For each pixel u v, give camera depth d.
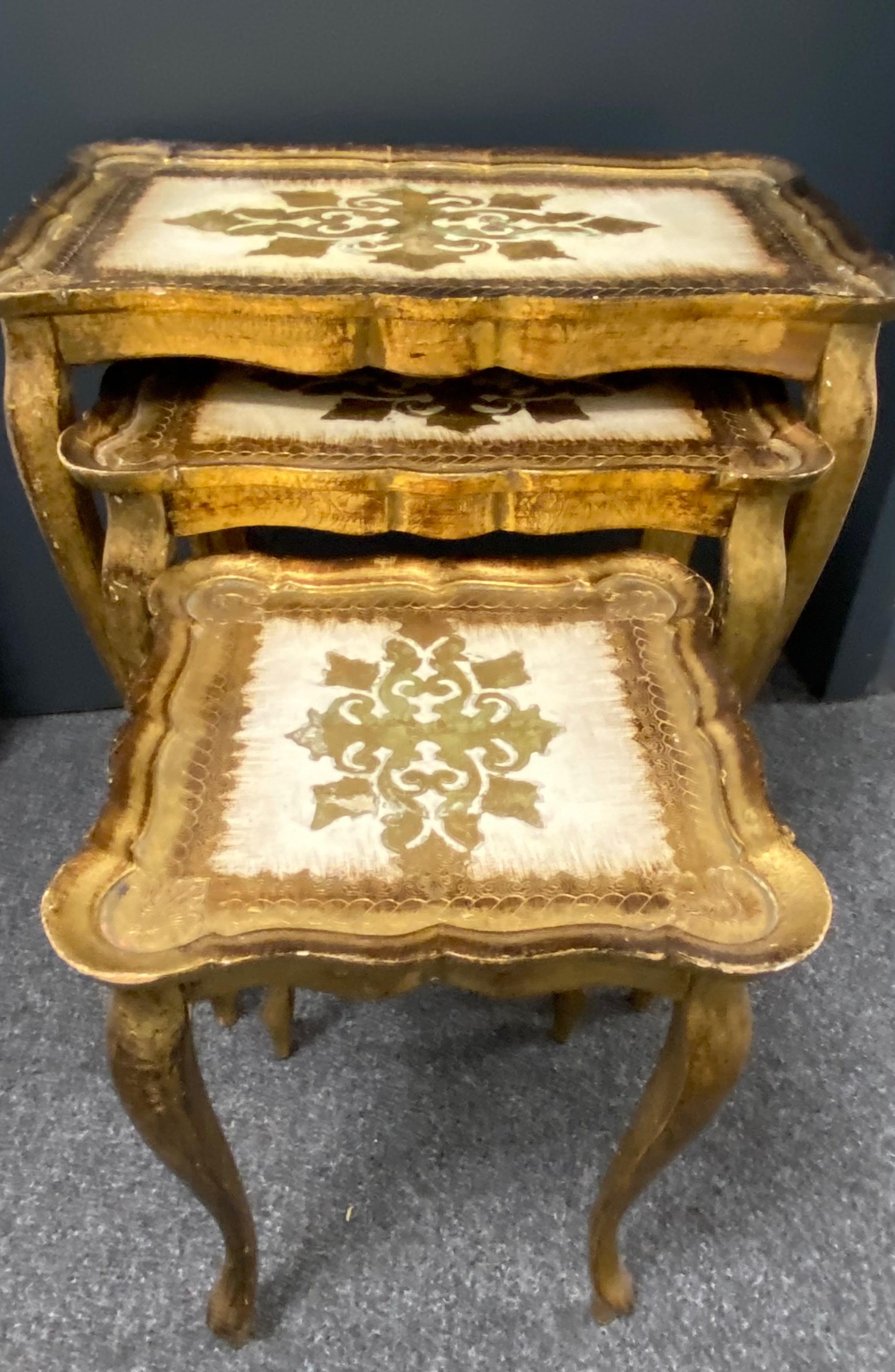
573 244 0.88
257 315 0.79
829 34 1.06
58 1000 1.12
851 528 1.38
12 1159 0.99
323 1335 0.88
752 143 1.12
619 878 0.63
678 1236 0.94
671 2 1.02
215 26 1.00
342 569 0.86
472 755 0.70
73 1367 0.86
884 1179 0.99
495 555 1.18
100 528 0.96
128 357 0.82
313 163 1.04
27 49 0.99
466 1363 0.86
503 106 1.08
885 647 1.46
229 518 0.85
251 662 0.77
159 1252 0.93
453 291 0.77
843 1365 0.87
